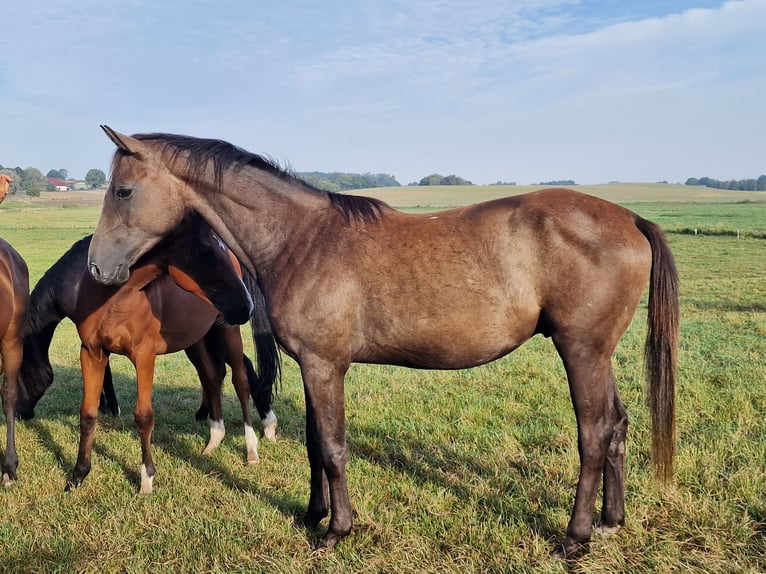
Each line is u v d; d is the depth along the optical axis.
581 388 2.83
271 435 5.03
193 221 3.61
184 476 4.14
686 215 46.59
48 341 5.02
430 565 2.95
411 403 5.60
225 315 4.02
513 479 3.82
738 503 3.27
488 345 2.90
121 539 3.29
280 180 3.20
